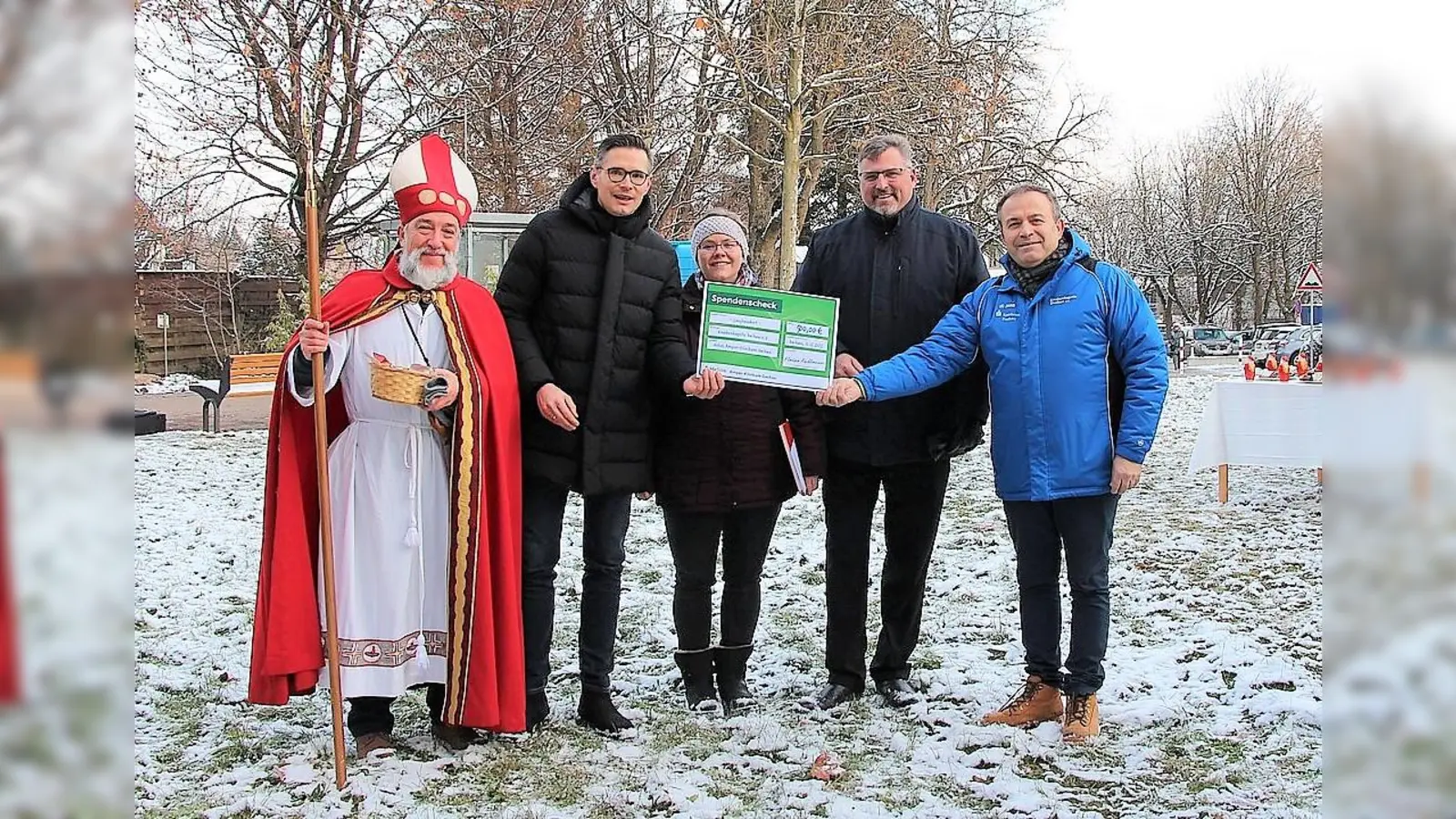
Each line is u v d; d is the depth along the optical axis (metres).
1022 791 3.70
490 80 19.62
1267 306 56.72
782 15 22.17
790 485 4.59
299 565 3.87
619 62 22.66
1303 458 9.24
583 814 3.50
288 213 20.97
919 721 4.44
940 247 4.64
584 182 4.32
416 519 3.96
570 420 4.06
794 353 4.30
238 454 12.38
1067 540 4.25
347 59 18.23
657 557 7.50
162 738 4.22
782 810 3.57
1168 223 60.69
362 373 3.96
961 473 11.65
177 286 26.31
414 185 4.01
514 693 3.97
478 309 4.09
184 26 16.23
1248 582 6.70
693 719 4.47
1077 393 4.16
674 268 4.41
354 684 3.89
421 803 3.57
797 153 22.52
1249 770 3.87
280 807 3.52
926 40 24.42
